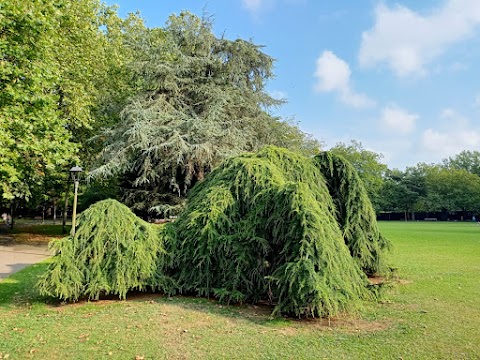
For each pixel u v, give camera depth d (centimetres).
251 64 1902
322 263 511
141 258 615
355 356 373
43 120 902
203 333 443
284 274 523
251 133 1766
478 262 1091
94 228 613
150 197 1759
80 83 1449
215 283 639
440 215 6700
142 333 440
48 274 572
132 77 1839
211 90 1731
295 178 725
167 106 1698
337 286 505
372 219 773
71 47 1370
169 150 1600
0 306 580
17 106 852
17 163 980
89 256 599
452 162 7506
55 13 945
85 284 587
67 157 1041
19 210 3067
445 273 898
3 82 855
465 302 610
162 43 1819
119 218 628
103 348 390
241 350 388
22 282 779
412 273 895
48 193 2252
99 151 1823
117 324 477
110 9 1814
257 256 610
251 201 658
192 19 1891
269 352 383
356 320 507
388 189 6800
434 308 571
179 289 653
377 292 616
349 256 582
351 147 5191
